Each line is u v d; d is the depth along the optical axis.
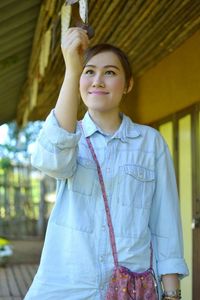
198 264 4.51
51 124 1.62
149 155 1.77
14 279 6.94
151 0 3.85
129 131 1.77
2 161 13.54
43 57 4.62
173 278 1.76
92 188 1.70
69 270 1.68
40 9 4.32
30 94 6.89
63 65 5.82
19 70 6.62
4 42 5.08
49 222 1.74
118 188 1.70
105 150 1.74
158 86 5.71
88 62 1.77
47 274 1.70
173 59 5.15
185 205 4.94
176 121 5.13
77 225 1.68
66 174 1.68
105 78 1.76
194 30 4.47
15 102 9.48
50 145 1.62
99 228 1.67
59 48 4.98
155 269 1.76
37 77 5.64
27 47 5.52
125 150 1.75
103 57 1.76
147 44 5.07
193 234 4.65
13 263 8.62
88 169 1.71
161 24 4.42
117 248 1.66
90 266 1.66
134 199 1.71
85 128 1.78
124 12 4.15
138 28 4.56
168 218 1.78
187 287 4.79
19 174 13.27
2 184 13.12
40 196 13.27
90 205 1.69
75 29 1.67
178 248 1.78
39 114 10.18
